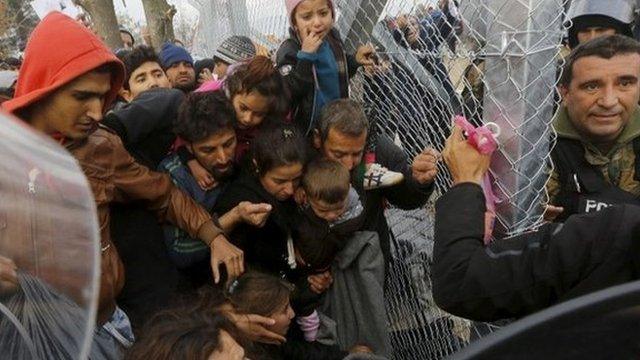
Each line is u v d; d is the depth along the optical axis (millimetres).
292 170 1857
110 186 1650
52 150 665
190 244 1945
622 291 471
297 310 2035
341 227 1952
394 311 2369
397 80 2096
